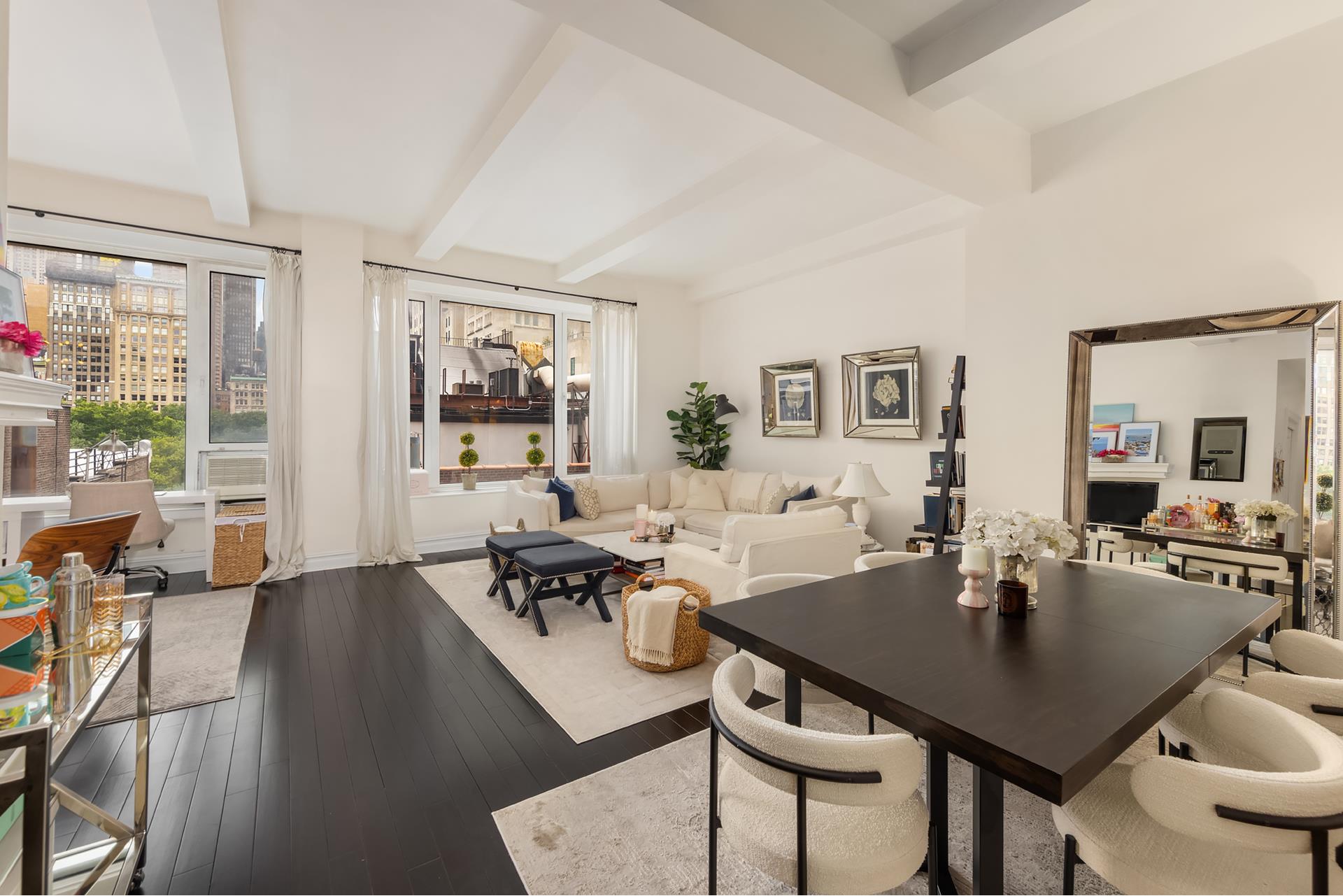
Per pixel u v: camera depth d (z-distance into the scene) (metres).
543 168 3.80
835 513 3.45
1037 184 3.25
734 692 1.25
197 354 4.82
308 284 4.76
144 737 1.65
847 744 1.01
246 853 1.66
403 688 2.73
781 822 1.23
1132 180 2.91
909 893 1.55
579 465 6.96
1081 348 3.06
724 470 6.64
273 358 4.63
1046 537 1.66
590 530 5.30
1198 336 2.70
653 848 1.70
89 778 2.00
